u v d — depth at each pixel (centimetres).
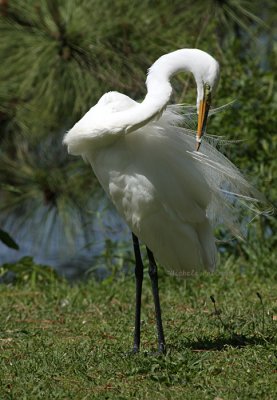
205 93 846
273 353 832
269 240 1391
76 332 994
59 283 1331
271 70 1566
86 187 1636
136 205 844
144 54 1486
